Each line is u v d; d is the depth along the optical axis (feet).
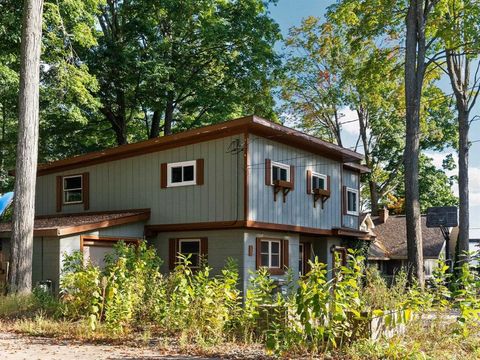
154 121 107.55
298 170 65.10
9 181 110.52
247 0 98.63
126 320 34.45
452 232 125.08
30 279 50.39
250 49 98.48
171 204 62.03
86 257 57.11
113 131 109.09
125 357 27.58
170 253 62.23
